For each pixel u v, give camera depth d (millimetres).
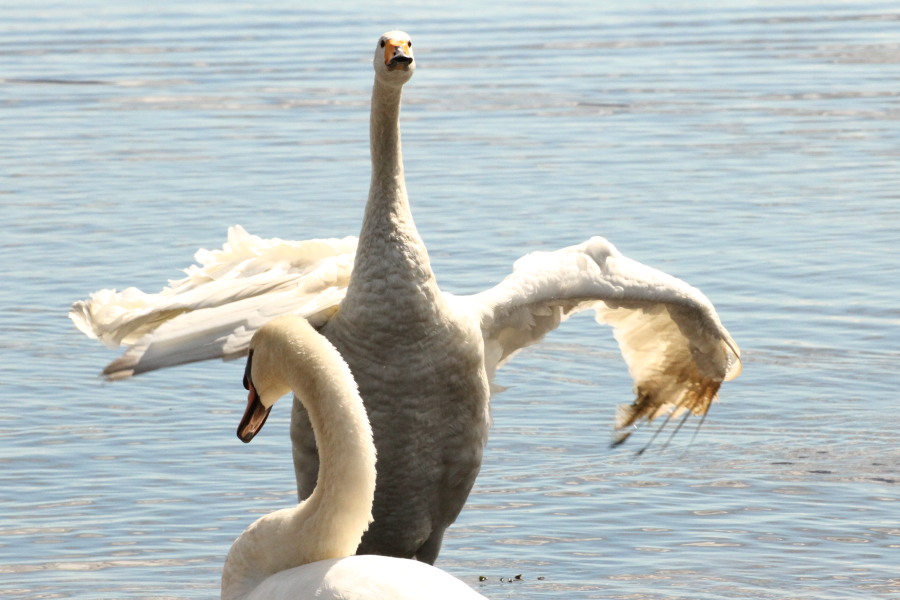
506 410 14125
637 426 12086
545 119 26719
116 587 10477
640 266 10797
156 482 12383
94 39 33812
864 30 35250
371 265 9352
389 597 6898
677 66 31375
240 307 9273
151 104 27766
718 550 11094
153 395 14500
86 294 17281
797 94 28797
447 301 9570
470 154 24172
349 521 7980
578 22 36406
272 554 8133
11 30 34875
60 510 11797
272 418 14055
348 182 22391
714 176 22859
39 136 25359
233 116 26844
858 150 24531
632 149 24547
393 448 9477
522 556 11039
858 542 11195
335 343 9438
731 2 39312
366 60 31500
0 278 17844
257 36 34188
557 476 12586
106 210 20812
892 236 19547
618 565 10859
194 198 21438
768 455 12984
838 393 14383
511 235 19500
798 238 19438
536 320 10820
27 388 14562
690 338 11047
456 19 36562
